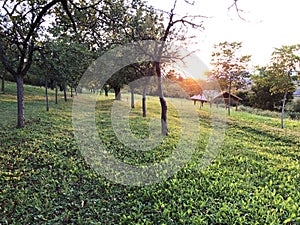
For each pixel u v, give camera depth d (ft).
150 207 13.50
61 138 27.89
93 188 15.79
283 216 12.81
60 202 13.91
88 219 12.31
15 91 78.13
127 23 27.53
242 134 37.11
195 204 13.74
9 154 21.39
